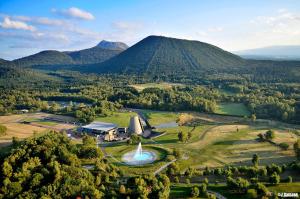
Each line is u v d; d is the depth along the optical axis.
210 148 191.00
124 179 148.00
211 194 125.69
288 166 152.88
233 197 127.19
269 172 145.12
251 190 124.31
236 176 147.62
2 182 134.38
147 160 173.25
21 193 127.25
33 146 163.25
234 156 176.25
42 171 138.50
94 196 121.25
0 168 144.50
